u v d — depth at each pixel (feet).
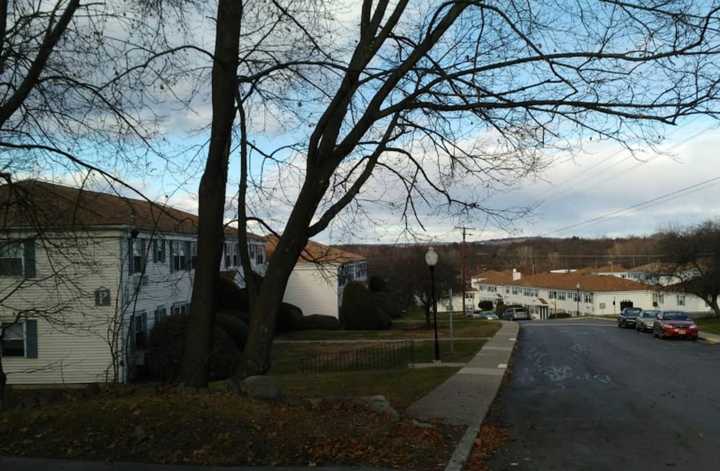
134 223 38.55
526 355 81.05
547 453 26.50
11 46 30.27
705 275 167.32
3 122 30.66
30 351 72.08
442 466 22.06
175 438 22.15
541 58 27.27
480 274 427.33
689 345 99.45
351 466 21.06
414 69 28.86
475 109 29.27
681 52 25.08
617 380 54.70
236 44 28.89
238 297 102.63
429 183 34.55
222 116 28.66
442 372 57.00
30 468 20.24
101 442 22.20
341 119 30.04
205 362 29.35
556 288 302.45
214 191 29.43
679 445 28.04
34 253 63.10
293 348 91.20
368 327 127.85
